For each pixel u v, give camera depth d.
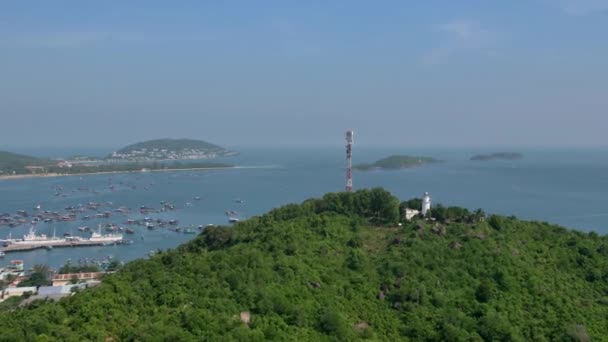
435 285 112.38
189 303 95.31
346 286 110.00
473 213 157.62
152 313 93.50
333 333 92.69
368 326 99.62
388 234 147.50
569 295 113.94
